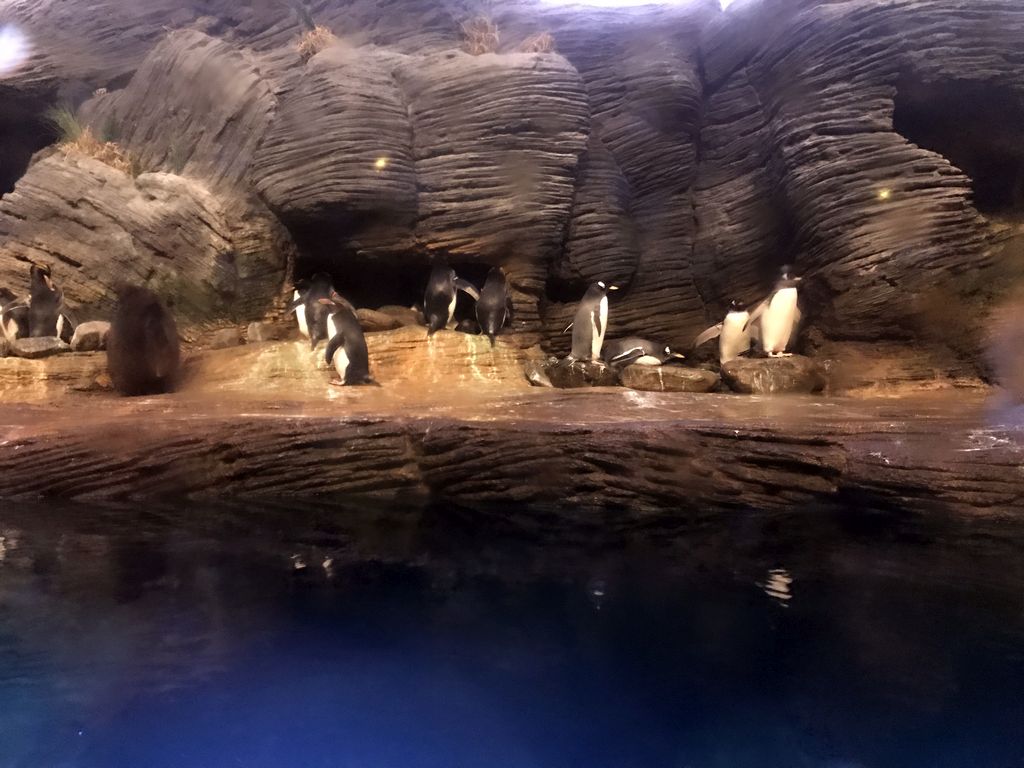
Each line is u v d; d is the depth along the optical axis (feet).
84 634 11.61
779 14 35.40
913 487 16.15
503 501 19.02
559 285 39.78
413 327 34.78
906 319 29.73
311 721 9.27
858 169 30.89
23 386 28.78
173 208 37.52
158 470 19.84
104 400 26.00
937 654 10.80
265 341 35.47
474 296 34.35
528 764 8.43
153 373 28.27
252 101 38.65
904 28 30.40
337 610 12.55
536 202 35.81
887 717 9.21
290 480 19.85
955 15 29.89
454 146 35.76
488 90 35.58
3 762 8.38
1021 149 31.01
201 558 15.14
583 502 18.66
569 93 36.19
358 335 30.01
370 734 8.96
